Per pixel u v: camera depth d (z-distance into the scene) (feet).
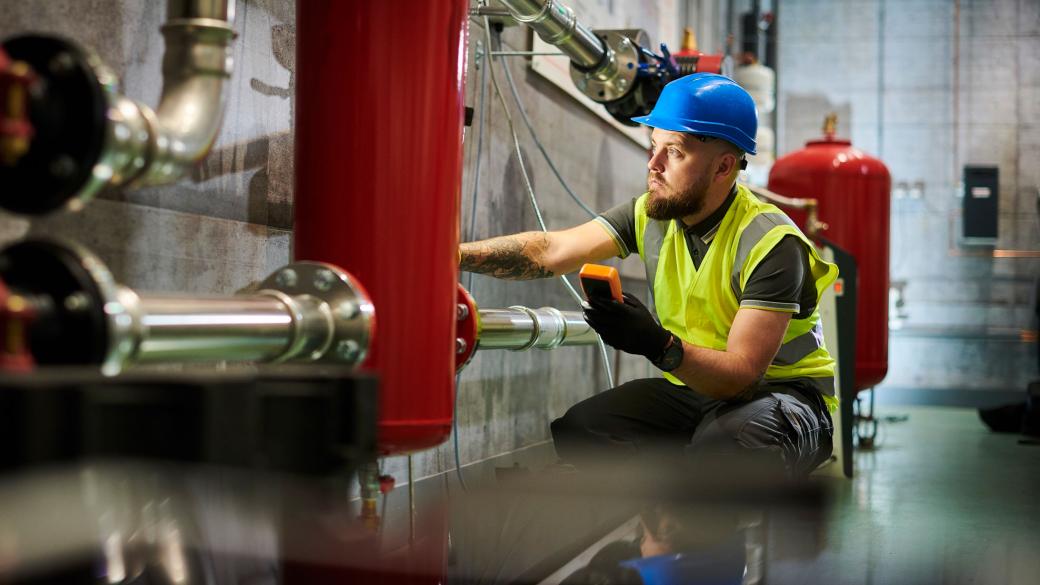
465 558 4.70
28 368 2.69
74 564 3.21
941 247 25.13
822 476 9.63
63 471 3.06
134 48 4.75
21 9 4.06
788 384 7.30
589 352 12.68
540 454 9.89
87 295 2.86
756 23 24.27
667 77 9.85
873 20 25.46
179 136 3.59
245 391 2.99
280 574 3.77
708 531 5.54
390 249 4.75
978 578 4.73
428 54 4.80
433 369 4.87
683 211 6.88
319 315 4.05
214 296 3.59
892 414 20.40
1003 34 25.00
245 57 5.63
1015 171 24.95
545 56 10.53
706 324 7.13
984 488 8.66
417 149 4.78
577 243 7.63
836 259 10.55
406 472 7.65
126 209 4.66
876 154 25.45
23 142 2.80
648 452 7.32
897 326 24.26
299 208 4.88
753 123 7.00
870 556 5.17
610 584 4.27
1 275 2.88
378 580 3.96
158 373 2.92
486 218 9.14
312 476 3.35
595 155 12.74
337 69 4.75
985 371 24.84
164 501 3.77
